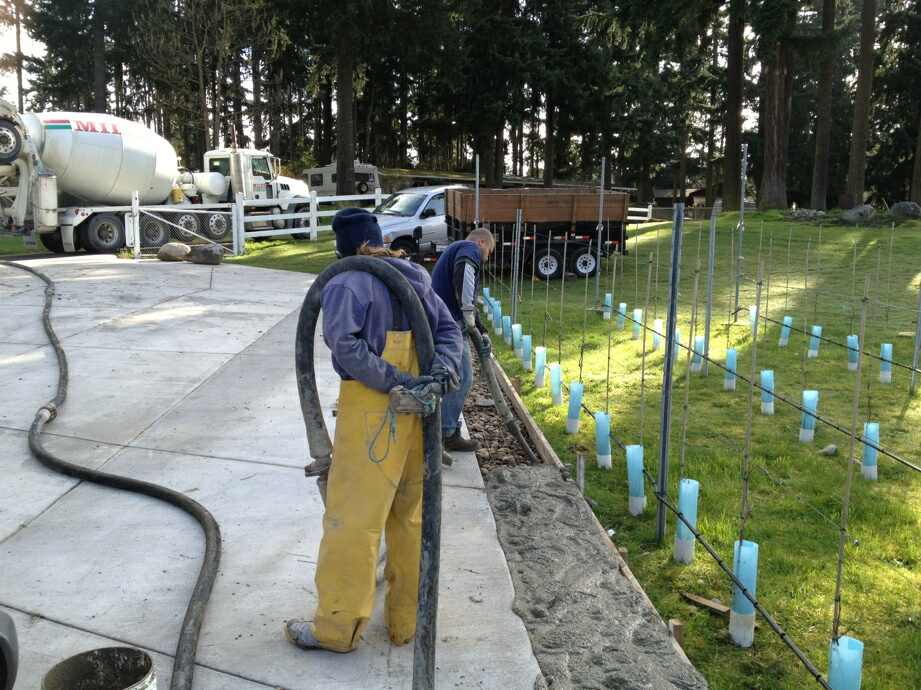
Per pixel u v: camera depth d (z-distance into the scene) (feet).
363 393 8.89
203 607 10.50
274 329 30.96
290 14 90.33
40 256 56.18
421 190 56.90
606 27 100.07
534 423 19.62
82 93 166.30
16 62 157.89
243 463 16.47
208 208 66.39
